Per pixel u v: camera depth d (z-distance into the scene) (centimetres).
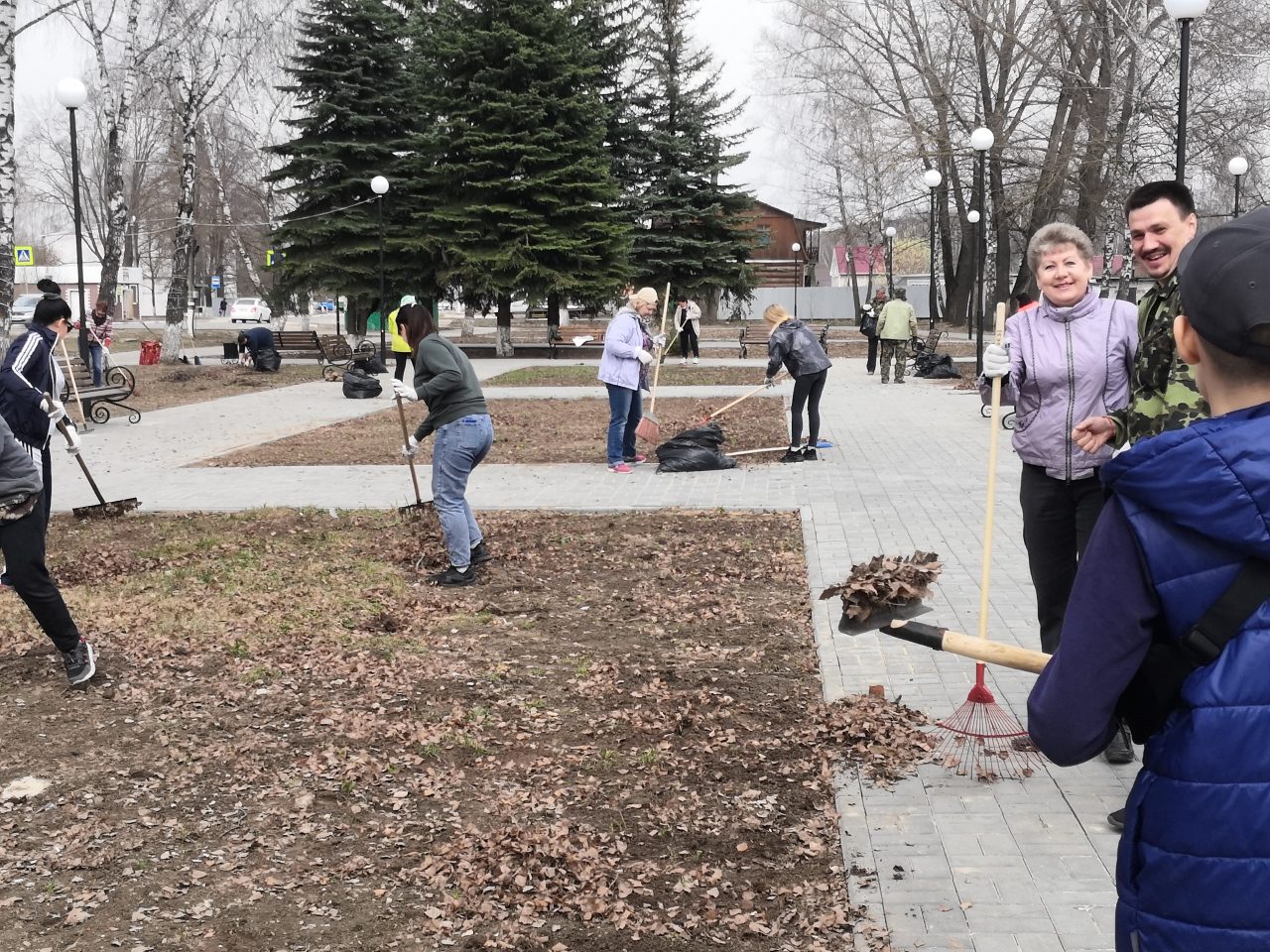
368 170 3484
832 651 634
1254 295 175
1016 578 781
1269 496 171
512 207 3388
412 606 746
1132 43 2784
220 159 4950
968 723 496
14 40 1631
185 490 1201
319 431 1728
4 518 569
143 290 8650
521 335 5219
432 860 410
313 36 3491
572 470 1299
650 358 1290
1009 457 1335
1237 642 177
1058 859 401
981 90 3841
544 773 486
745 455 1391
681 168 4441
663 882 396
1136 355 427
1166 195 409
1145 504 183
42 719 555
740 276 4481
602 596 769
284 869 411
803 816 443
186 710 564
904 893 380
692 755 502
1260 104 2928
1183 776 178
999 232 4425
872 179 4694
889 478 1198
